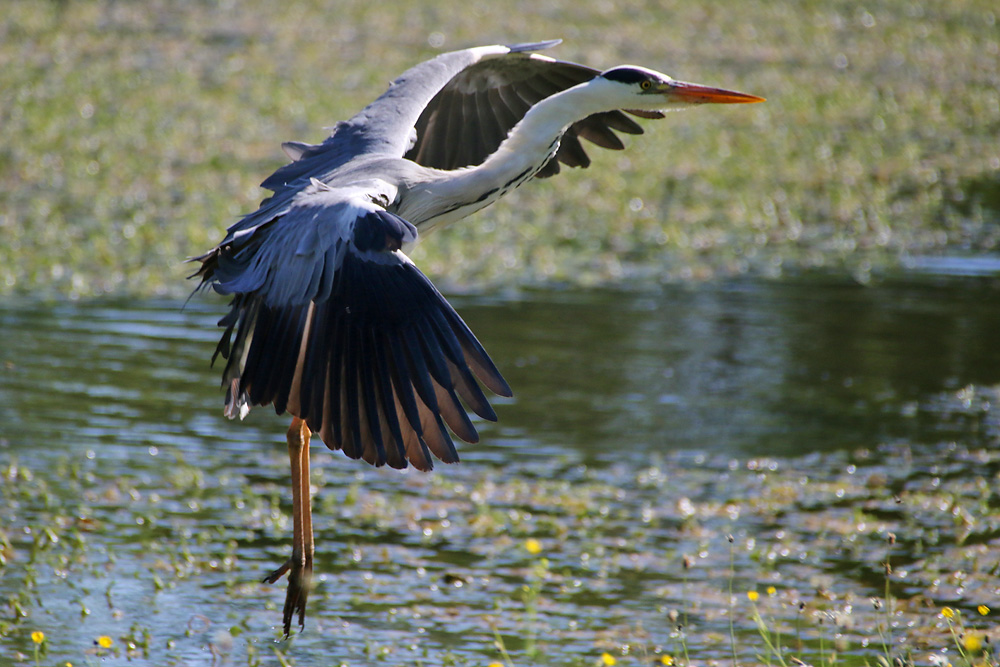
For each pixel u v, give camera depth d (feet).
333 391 19.71
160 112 84.89
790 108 94.12
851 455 37.19
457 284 53.93
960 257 60.03
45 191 66.08
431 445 19.57
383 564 30.32
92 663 25.39
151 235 58.23
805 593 29.12
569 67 28.84
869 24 129.18
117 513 32.42
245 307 21.71
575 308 51.13
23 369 41.88
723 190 72.74
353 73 98.48
